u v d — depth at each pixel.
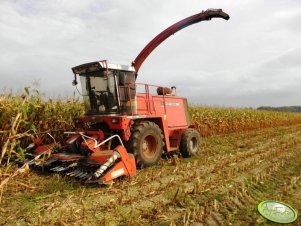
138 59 9.39
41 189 5.60
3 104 7.21
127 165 6.14
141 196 5.35
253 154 10.12
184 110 10.27
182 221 4.45
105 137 7.28
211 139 14.73
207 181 6.37
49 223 4.11
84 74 8.09
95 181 5.66
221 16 10.13
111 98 7.71
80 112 9.37
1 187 4.61
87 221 4.23
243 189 5.95
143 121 7.82
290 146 12.64
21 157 5.55
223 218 4.73
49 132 7.88
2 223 4.12
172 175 6.93
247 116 22.36
